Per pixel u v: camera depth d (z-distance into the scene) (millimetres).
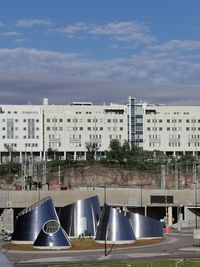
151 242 159500
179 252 137500
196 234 171250
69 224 169125
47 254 137500
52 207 159875
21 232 156250
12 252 141750
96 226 169625
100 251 141625
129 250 143250
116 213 156625
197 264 116000
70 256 133125
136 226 166000
